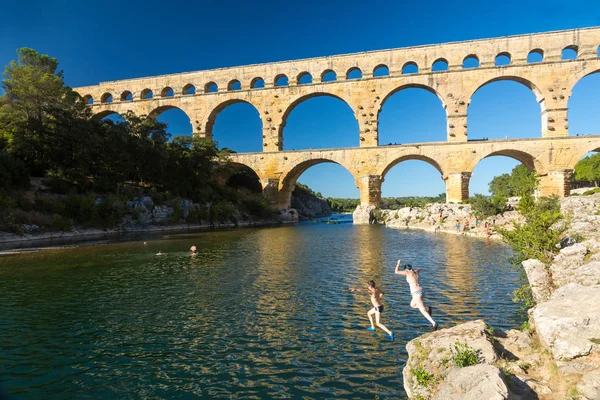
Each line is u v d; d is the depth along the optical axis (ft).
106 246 120.47
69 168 180.96
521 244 59.67
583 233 66.44
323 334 41.16
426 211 207.62
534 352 28.43
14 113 195.00
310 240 137.80
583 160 320.70
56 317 48.01
